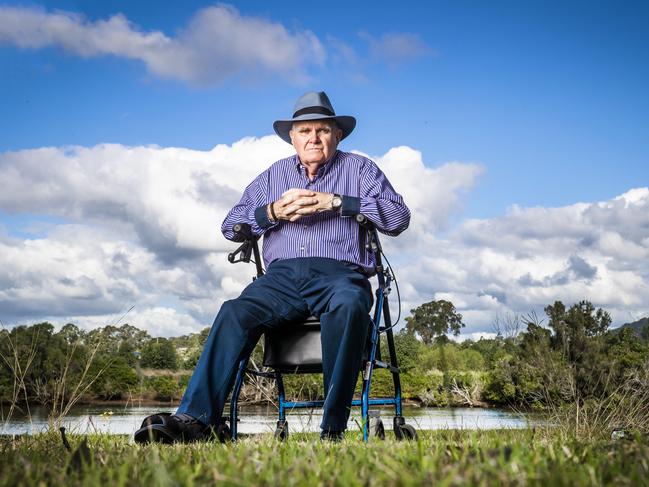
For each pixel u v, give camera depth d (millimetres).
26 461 1767
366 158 3895
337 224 3627
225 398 3201
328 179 3828
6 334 4703
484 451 1732
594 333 20047
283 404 3662
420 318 104562
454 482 1324
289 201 3555
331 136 3818
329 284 3373
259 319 3352
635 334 16891
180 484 1438
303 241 3594
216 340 3240
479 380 19656
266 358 3494
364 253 3688
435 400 20359
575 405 4773
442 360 24469
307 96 3879
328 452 2076
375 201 3572
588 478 1455
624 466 1657
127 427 5875
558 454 1840
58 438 3422
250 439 2900
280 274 3486
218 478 1454
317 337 3424
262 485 1435
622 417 4703
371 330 3406
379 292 3555
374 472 1562
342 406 3119
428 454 1856
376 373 20656
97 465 1753
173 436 2895
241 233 3693
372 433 3488
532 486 1368
